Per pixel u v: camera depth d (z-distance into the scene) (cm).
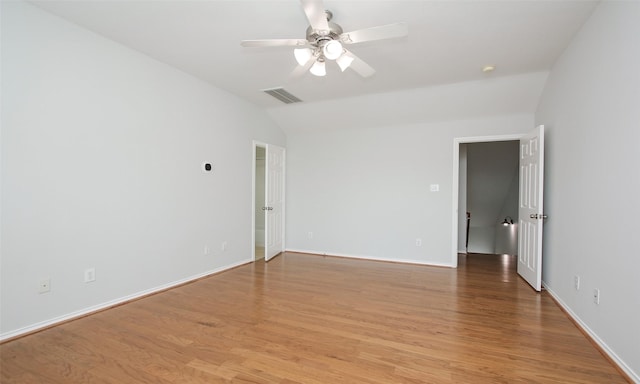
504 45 279
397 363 193
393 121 471
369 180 499
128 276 298
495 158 605
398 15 230
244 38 273
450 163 449
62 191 247
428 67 329
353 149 511
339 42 208
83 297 263
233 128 430
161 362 193
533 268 343
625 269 185
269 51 299
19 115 222
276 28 255
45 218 237
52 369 185
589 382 174
